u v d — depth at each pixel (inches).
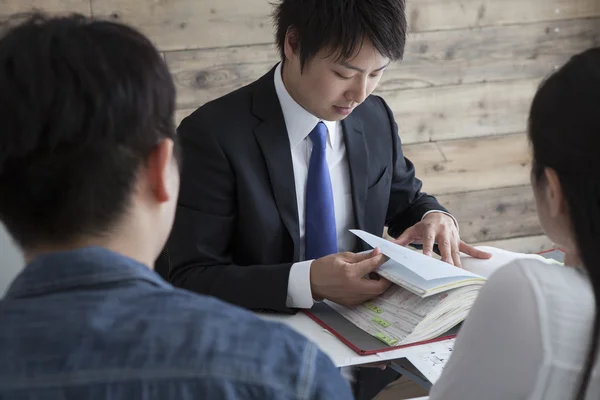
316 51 58.1
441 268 54.1
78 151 23.0
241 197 62.6
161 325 22.6
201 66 106.7
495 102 120.4
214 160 62.1
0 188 23.6
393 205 74.5
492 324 30.6
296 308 58.5
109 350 22.1
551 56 121.6
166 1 103.3
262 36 108.1
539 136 28.7
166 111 24.9
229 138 62.6
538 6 118.9
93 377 21.8
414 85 116.1
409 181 74.6
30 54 23.0
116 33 24.3
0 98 22.7
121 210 24.1
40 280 23.3
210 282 60.1
